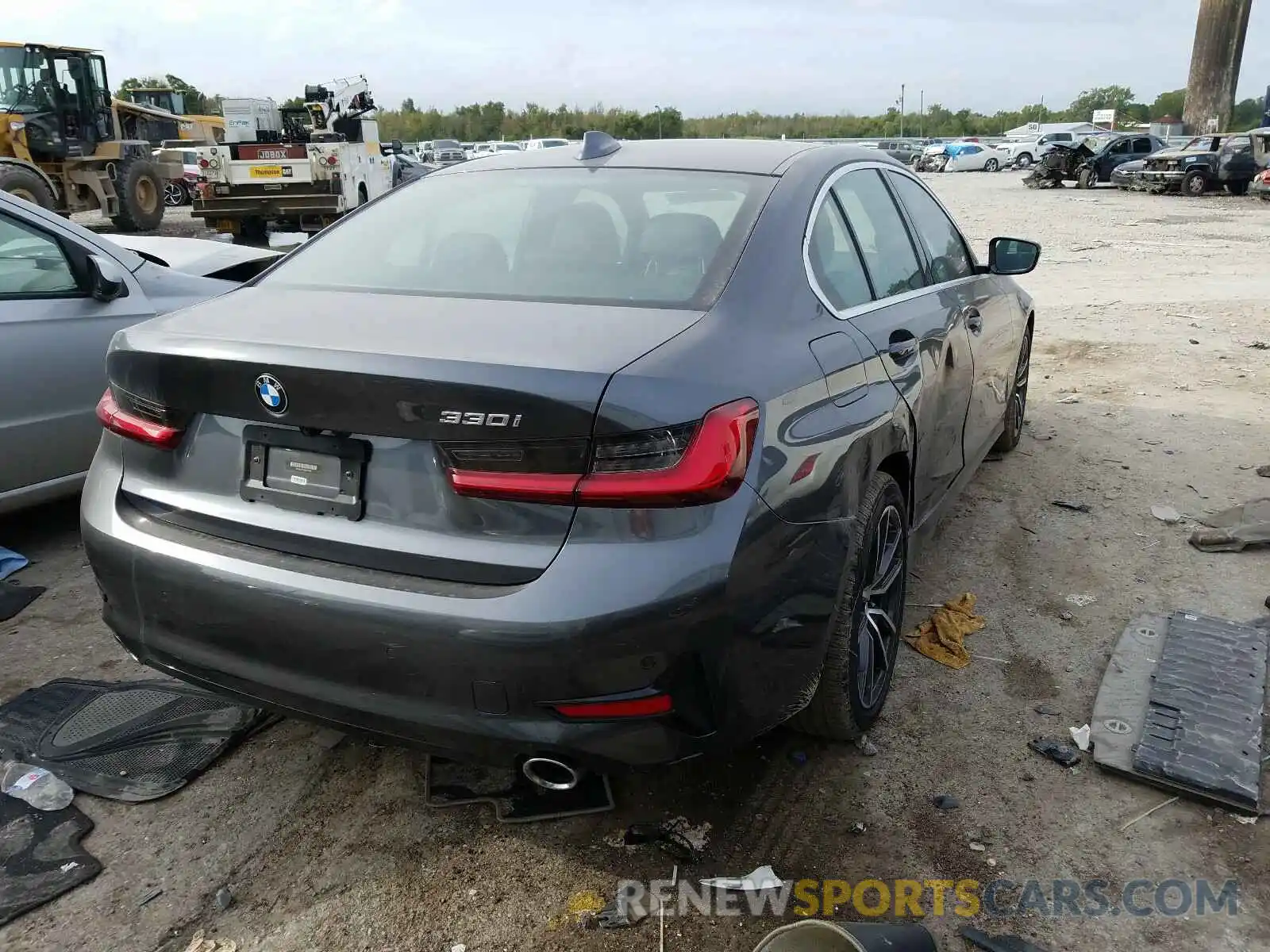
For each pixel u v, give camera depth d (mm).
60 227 4367
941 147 47344
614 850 2512
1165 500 4816
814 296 2670
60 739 2943
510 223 2885
